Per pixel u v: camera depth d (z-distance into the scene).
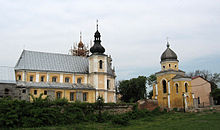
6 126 39.06
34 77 65.56
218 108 60.09
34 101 44.91
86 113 51.38
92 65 72.75
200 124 39.12
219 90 78.00
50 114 44.28
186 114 56.62
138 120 52.09
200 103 80.12
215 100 79.31
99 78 71.12
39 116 42.88
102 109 54.84
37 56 70.38
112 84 76.69
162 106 69.56
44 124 43.09
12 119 39.62
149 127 40.00
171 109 67.25
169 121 47.38
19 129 38.38
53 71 68.69
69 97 65.38
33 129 38.47
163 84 73.50
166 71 71.62
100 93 70.00
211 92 80.12
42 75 66.94
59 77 69.50
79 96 66.38
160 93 73.31
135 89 97.75
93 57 72.44
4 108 39.97
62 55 75.94
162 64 74.56
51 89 62.44
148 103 62.09
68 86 67.25
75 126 42.72
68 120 46.88
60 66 72.00
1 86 51.47
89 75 74.00
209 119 44.66
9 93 52.22
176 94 67.94
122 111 57.81
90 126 42.81
